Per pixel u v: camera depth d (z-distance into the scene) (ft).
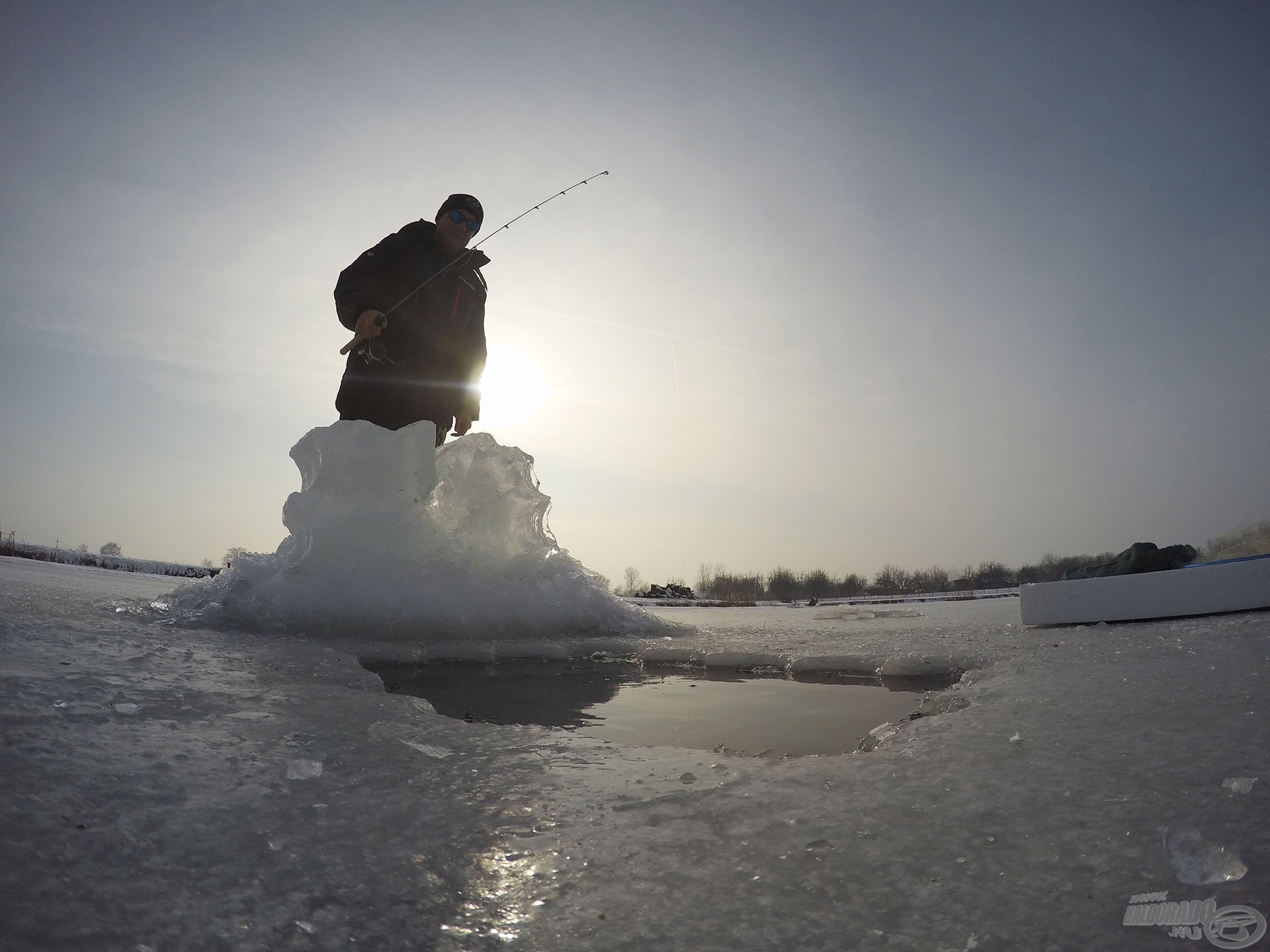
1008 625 15.58
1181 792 3.90
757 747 6.14
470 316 15.78
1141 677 6.92
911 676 10.03
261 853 3.44
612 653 12.15
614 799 4.29
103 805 3.70
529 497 15.15
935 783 4.33
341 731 5.48
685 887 3.24
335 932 2.86
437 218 15.33
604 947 2.81
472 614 12.96
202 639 9.62
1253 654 7.70
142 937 2.71
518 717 7.39
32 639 7.38
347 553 12.90
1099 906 2.89
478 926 2.97
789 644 12.44
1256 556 14.82
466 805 4.17
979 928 2.82
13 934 2.61
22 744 4.32
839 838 3.65
